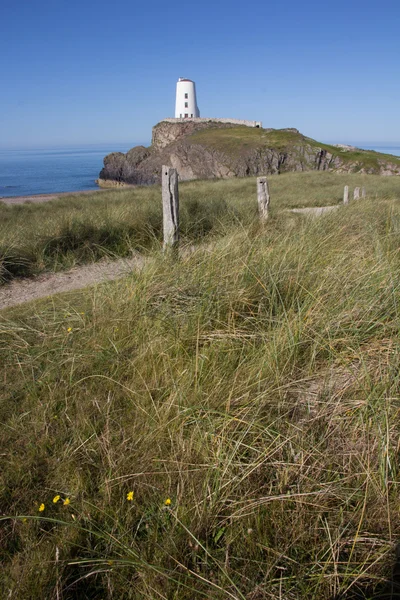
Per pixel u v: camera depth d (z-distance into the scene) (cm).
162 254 430
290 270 333
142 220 738
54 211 1321
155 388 241
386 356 237
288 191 2000
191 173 6028
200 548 158
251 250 371
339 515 163
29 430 226
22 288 519
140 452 202
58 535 167
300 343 253
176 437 204
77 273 580
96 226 705
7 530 173
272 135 6234
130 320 313
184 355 271
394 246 404
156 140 7481
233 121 7594
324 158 5691
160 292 343
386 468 170
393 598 140
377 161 5628
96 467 199
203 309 310
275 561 148
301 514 163
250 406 214
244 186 2252
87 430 221
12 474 197
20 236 667
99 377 264
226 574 142
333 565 148
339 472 181
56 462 203
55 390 255
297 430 202
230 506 170
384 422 193
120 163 7044
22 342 323
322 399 220
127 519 170
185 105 8219
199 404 221
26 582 149
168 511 172
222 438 194
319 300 284
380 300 288
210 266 362
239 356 260
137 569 150
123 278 413
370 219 534
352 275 321
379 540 151
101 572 154
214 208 831
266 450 188
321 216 547
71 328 322
